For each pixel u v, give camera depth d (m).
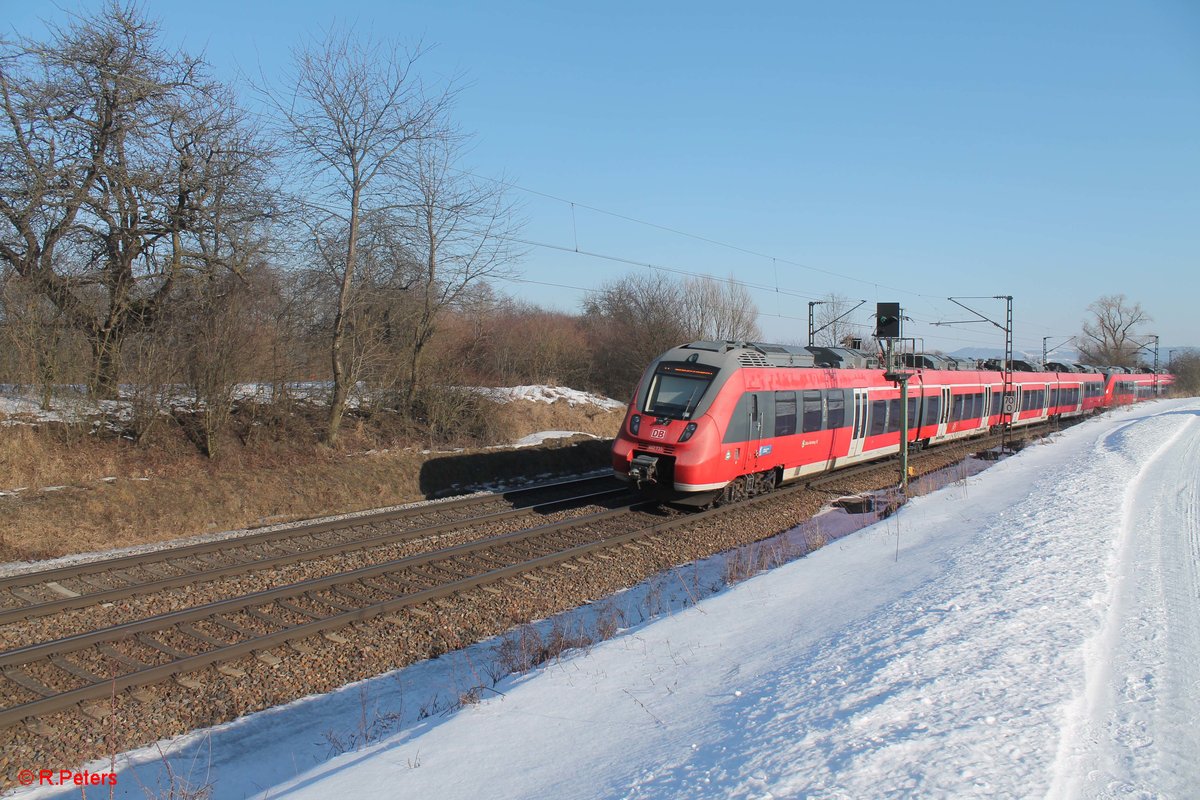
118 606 9.24
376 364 20.50
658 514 15.31
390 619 9.05
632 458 14.88
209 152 18.41
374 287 20.61
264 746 6.41
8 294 14.88
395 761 5.06
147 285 17.45
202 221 18.09
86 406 15.26
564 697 6.04
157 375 15.90
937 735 4.43
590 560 11.88
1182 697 5.20
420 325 22.08
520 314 47.12
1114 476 17.12
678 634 7.55
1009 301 34.12
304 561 11.30
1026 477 18.31
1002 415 30.97
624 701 5.84
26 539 12.10
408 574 10.86
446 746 5.24
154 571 10.89
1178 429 31.94
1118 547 9.84
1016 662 5.65
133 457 15.30
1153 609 7.26
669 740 4.93
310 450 17.95
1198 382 94.44
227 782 5.82
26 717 6.37
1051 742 4.35
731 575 10.47
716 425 14.45
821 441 18.05
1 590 9.84
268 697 7.21
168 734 6.51
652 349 41.00
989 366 33.38
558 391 30.11
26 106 15.80
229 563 11.36
